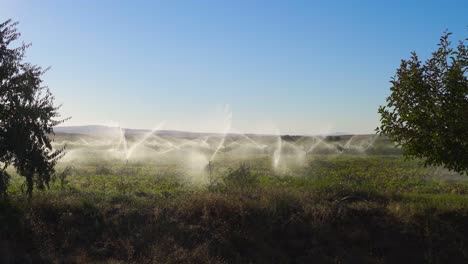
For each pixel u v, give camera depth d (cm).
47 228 1218
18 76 1316
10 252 1076
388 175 2238
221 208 1284
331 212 1288
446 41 1212
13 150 1303
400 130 1280
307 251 1177
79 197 1390
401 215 1291
